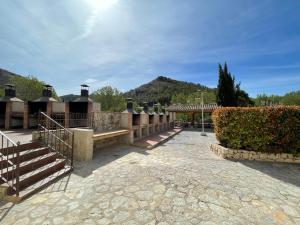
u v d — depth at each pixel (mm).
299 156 6254
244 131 6758
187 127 24141
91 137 6066
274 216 2871
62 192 3547
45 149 4965
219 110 7430
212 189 3820
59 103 9148
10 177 3553
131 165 5504
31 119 8922
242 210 3021
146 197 3391
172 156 6984
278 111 6395
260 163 6172
